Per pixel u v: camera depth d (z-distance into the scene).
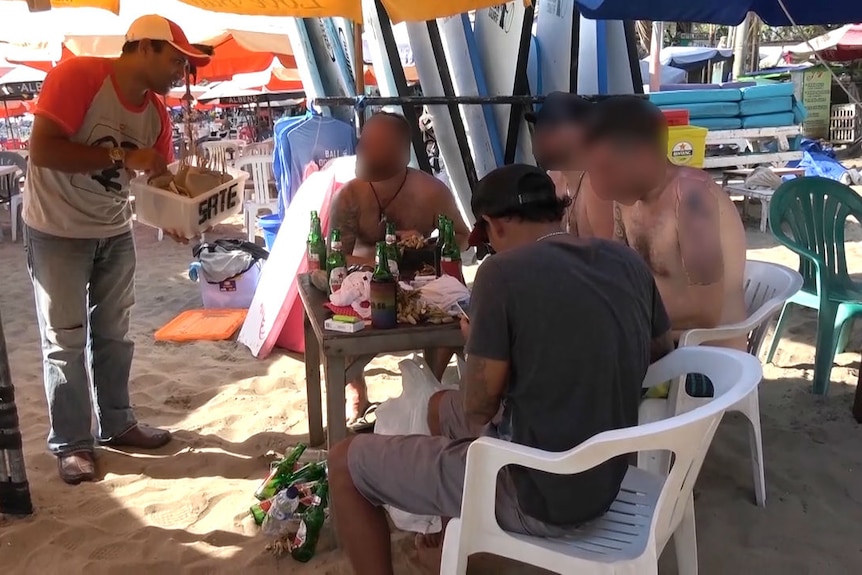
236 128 21.50
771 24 4.18
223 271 5.94
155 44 2.99
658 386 2.65
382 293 2.54
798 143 11.59
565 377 1.83
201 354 5.05
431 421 2.66
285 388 4.43
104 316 3.47
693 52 18.67
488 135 5.57
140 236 9.90
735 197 11.03
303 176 5.70
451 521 1.98
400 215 3.59
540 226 2.09
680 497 1.92
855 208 4.19
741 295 2.77
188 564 2.71
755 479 2.99
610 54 5.46
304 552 2.70
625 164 2.29
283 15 4.00
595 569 1.83
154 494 3.21
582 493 1.91
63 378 3.27
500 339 1.84
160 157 2.98
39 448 3.63
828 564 2.62
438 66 5.23
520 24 5.18
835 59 17.28
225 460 3.51
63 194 3.05
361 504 2.17
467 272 6.89
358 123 5.04
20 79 11.44
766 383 4.23
